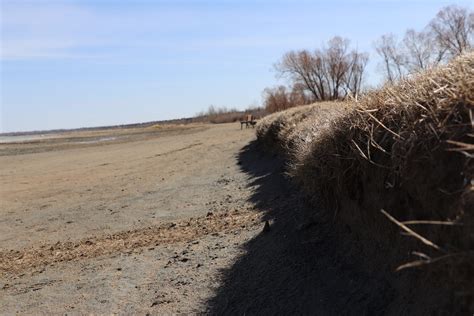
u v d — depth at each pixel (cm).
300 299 430
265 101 5050
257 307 450
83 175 2148
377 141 408
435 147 316
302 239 543
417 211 344
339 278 427
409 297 331
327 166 528
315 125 694
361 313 365
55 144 5950
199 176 1608
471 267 269
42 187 1856
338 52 4259
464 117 305
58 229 1045
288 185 894
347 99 587
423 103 348
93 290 598
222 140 3531
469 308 271
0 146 5966
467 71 331
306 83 4591
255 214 802
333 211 536
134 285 590
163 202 1190
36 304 585
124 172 2097
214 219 866
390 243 387
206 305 489
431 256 313
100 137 7756
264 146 1716
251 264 550
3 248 924
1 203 1534
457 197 290
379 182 405
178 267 620
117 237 880
